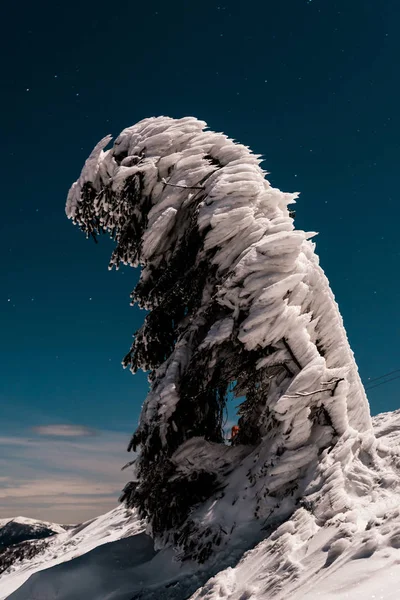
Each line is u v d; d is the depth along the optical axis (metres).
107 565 9.61
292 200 11.21
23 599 9.19
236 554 8.16
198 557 8.53
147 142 11.56
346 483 8.12
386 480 8.03
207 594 7.12
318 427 9.28
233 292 9.53
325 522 7.46
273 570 6.68
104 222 12.22
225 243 10.16
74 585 9.12
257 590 6.42
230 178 10.48
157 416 9.71
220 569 8.02
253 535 8.45
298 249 9.56
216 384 9.71
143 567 9.39
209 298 10.27
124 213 11.52
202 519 9.03
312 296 10.06
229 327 9.39
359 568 5.09
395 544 5.21
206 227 10.23
